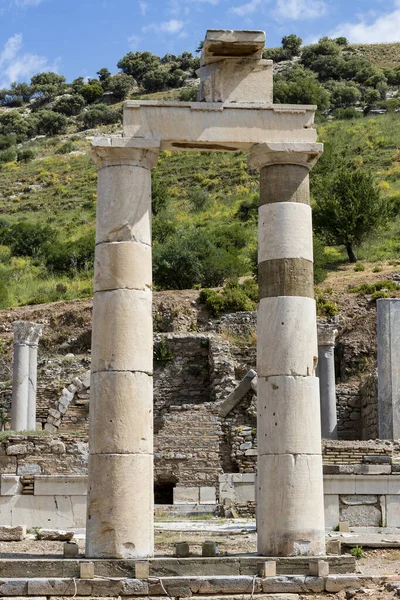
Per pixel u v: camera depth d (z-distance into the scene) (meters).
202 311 66.00
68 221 108.50
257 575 19.81
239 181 114.25
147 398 20.89
